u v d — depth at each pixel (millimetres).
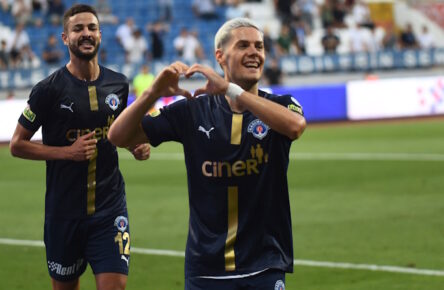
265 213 12883
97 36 17078
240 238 12867
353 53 86500
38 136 37188
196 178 13039
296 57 83500
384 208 33094
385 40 92125
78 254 17391
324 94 71375
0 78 73438
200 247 12992
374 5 99375
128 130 12789
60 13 83000
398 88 73312
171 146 59062
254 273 12797
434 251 25781
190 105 13117
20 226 32031
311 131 64812
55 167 17062
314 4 91875
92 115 17125
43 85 16891
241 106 12891
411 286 22047
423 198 35000
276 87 72625
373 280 22750
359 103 72188
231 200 12867
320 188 38344
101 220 17062
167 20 86438
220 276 12891
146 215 33375
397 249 26203
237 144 12781
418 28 100375
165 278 23688
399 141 56188
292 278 23219
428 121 70188
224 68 13008
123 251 17047
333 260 25094
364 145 54469
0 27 82062
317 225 30281
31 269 25125
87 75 17250
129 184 41594
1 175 46219
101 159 17172
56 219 17141
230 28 12758
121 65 76375
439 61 90812
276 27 89875
